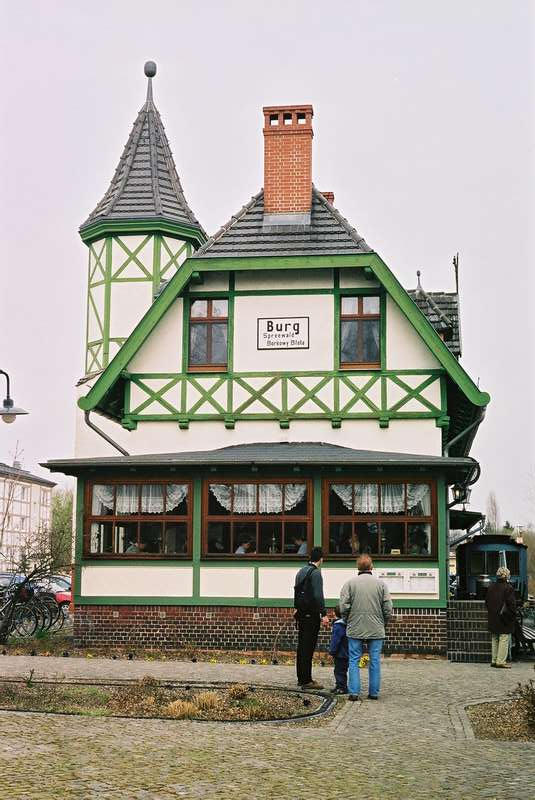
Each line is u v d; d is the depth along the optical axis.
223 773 8.65
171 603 19.66
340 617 13.36
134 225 29.94
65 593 34.41
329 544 19.45
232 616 19.50
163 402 22.28
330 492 19.61
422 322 21.41
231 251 22.19
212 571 19.64
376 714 11.87
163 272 30.00
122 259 30.11
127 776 8.45
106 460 19.77
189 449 22.17
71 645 19.98
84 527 20.09
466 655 18.58
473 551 22.34
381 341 21.86
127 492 20.09
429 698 13.19
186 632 19.58
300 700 12.76
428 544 19.25
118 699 12.36
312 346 22.03
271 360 22.14
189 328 22.47
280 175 22.88
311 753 9.56
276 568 19.48
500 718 11.69
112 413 23.05
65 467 19.88
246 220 22.70
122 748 9.55
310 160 22.92
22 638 21.12
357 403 21.77
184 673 15.48
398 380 21.73
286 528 19.62
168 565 19.77
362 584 13.20
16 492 79.81
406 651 18.94
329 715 11.84
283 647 19.30
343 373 21.88
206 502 19.80
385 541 19.38
